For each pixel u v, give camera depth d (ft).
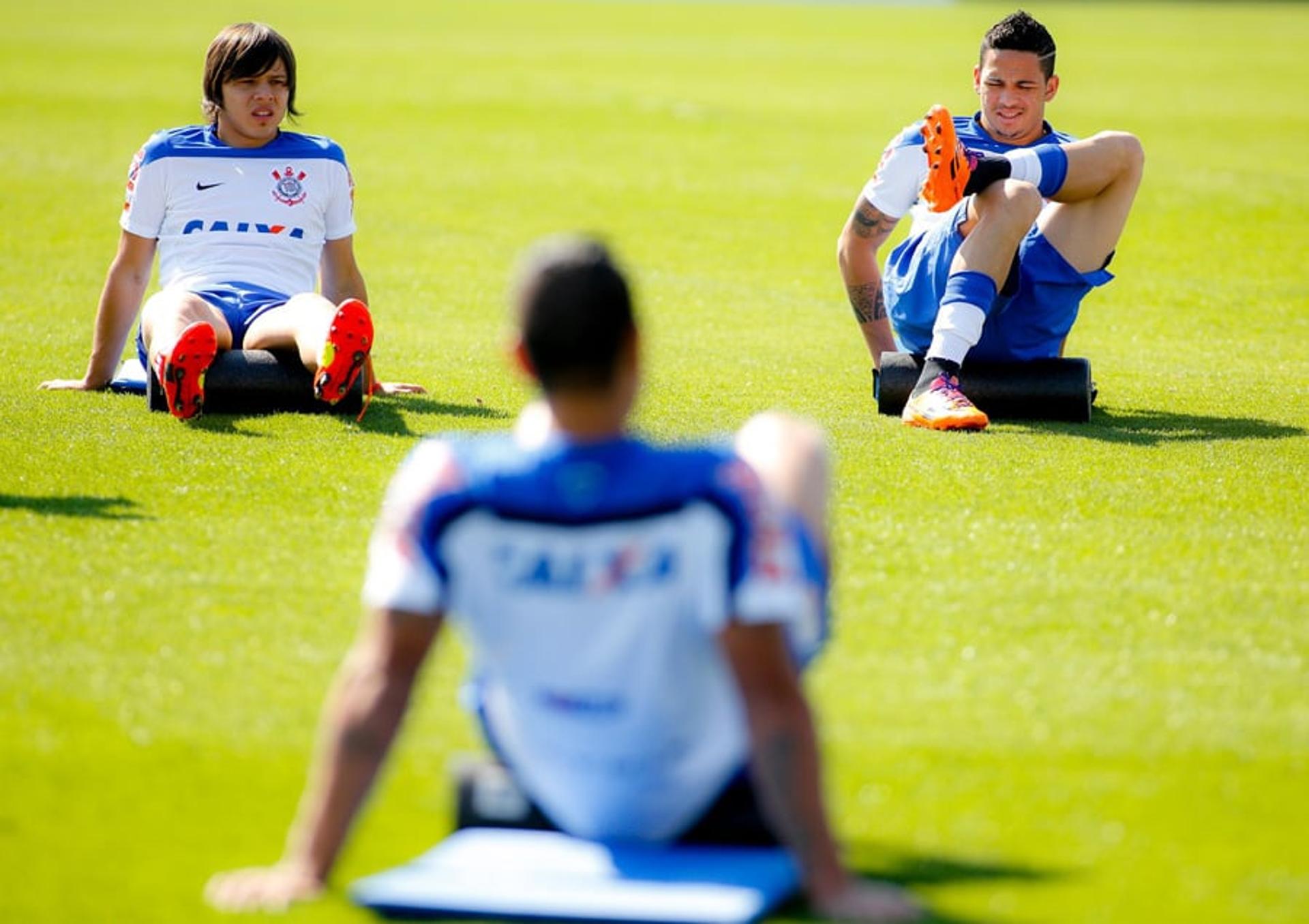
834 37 514.27
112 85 273.13
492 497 33.04
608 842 35.70
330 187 87.25
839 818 39.09
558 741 34.65
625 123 240.73
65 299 121.19
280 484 66.69
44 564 55.98
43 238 146.41
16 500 63.46
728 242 156.76
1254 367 105.60
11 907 34.35
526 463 33.12
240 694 45.91
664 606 33.06
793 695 32.86
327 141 88.28
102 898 34.78
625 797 34.99
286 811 39.29
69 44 368.68
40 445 72.23
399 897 33.17
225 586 54.44
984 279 80.28
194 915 33.81
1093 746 43.21
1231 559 59.31
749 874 34.22
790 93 298.56
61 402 83.35
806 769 32.68
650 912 32.42
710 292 132.77
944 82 332.60
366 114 241.96
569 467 32.91
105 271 133.49
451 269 138.62
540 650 33.81
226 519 61.87
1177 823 38.99
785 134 235.61
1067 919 34.30
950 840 38.06
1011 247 80.12
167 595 53.47
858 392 92.89
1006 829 38.58
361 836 38.14
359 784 33.58
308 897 33.73
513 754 35.45
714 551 32.73
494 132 228.22
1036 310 83.05
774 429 38.45
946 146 75.92
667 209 173.17
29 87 266.57
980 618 52.85
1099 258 82.53
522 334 33.14
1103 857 37.22
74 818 38.73
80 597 53.01
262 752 42.39
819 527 37.22
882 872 36.29
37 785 40.40
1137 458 74.28
